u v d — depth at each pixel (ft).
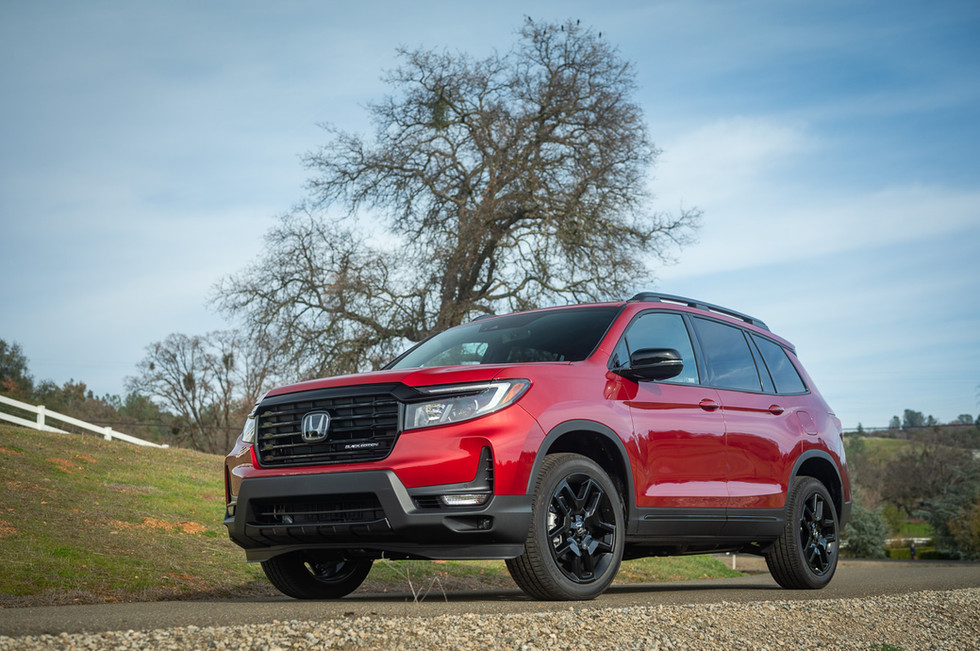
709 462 18.16
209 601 17.21
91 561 22.04
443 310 92.94
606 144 94.84
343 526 14.43
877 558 204.54
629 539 16.56
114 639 8.48
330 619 10.75
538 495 14.67
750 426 19.49
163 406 179.42
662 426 17.22
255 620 11.22
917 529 259.60
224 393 177.99
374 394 14.76
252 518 15.53
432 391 14.53
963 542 182.80
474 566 29.55
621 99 98.12
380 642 9.08
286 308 94.43
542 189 96.73
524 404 14.76
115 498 35.45
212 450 179.73
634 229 98.07
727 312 21.58
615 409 16.39
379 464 14.23
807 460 21.48
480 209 93.30
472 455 14.10
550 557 14.71
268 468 15.49
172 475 48.96
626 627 10.75
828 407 23.06
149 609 13.17
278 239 96.84
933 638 13.23
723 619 12.05
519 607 13.32
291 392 15.79
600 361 16.85
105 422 202.28
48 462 45.03
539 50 99.66
